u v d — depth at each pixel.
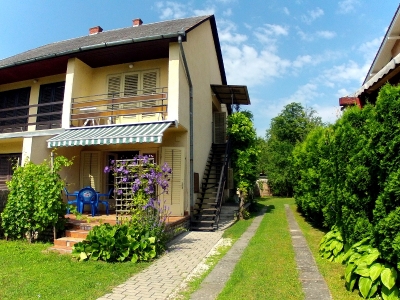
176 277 8.47
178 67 15.34
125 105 18.16
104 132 15.01
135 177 12.46
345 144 9.09
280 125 51.75
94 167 18.12
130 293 7.26
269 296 6.79
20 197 12.66
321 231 15.10
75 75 17.44
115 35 21.00
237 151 21.98
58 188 12.66
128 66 18.58
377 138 6.88
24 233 13.09
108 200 17.52
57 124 19.48
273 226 16.86
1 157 19.30
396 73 8.80
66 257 10.47
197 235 14.80
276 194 42.44
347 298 6.57
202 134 20.91
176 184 16.23
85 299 6.89
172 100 15.21
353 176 8.09
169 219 14.77
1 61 24.70
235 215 19.98
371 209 7.97
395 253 5.96
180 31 14.55
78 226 13.11
